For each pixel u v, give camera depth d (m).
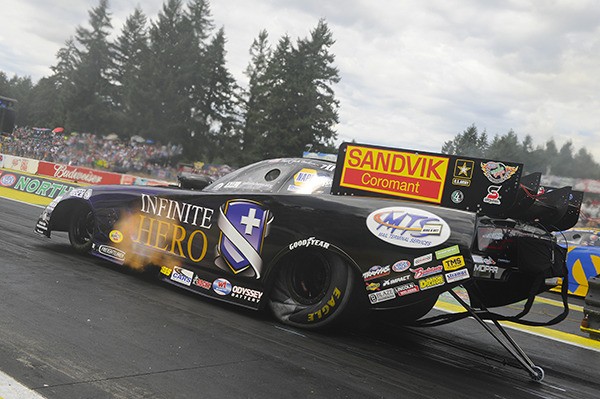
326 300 3.60
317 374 2.85
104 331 3.08
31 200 11.53
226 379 2.60
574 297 8.66
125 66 60.84
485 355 3.86
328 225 3.57
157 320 3.45
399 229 3.34
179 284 4.27
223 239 4.05
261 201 3.92
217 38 54.16
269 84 47.47
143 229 4.55
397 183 3.55
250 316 3.91
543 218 3.63
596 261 8.41
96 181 19.30
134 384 2.39
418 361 3.42
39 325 3.02
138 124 50.56
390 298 3.32
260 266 3.85
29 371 2.38
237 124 53.84
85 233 5.18
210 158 53.94
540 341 4.62
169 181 32.53
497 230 3.27
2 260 4.58
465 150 29.75
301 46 45.94
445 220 3.22
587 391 3.32
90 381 2.36
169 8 52.47
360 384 2.79
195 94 52.44
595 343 4.75
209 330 3.39
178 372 2.61
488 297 3.83
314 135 45.00
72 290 3.90
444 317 3.87
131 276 4.69
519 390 3.13
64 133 57.41
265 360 2.96
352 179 3.69
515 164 3.22
